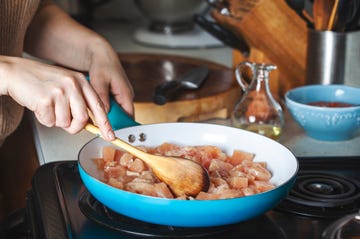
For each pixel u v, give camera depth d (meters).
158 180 0.84
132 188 0.80
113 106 1.04
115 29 2.45
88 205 0.84
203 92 1.37
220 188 0.80
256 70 1.18
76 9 2.28
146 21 2.56
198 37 2.16
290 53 1.42
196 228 0.79
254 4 1.39
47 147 1.16
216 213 0.74
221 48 2.13
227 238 0.77
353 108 1.15
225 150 0.97
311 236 0.78
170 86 1.33
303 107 1.17
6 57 0.90
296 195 0.88
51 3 1.38
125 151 0.94
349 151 1.16
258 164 0.89
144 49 2.13
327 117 1.16
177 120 1.31
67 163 0.99
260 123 1.17
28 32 1.34
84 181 0.82
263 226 0.81
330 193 0.90
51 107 0.84
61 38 1.32
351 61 1.30
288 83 1.45
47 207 0.84
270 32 1.40
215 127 0.99
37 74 0.86
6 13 1.15
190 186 0.81
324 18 1.29
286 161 0.88
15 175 1.58
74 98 0.84
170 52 2.08
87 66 1.30
